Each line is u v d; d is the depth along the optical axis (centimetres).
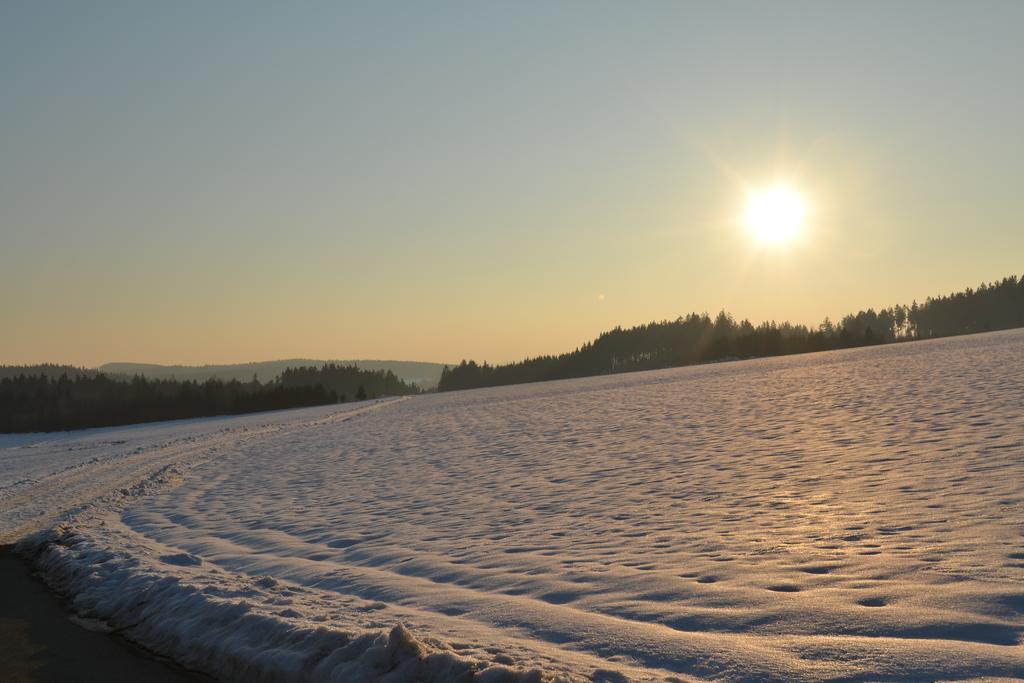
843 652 481
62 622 823
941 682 425
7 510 1823
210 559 1050
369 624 645
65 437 7981
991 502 855
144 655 696
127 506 1692
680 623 576
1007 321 18850
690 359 18812
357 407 7962
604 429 2561
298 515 1362
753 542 807
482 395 7994
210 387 14400
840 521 861
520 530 1023
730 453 1609
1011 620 502
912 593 576
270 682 579
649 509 1080
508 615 646
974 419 1633
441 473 1803
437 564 865
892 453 1325
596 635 570
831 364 5919
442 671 503
